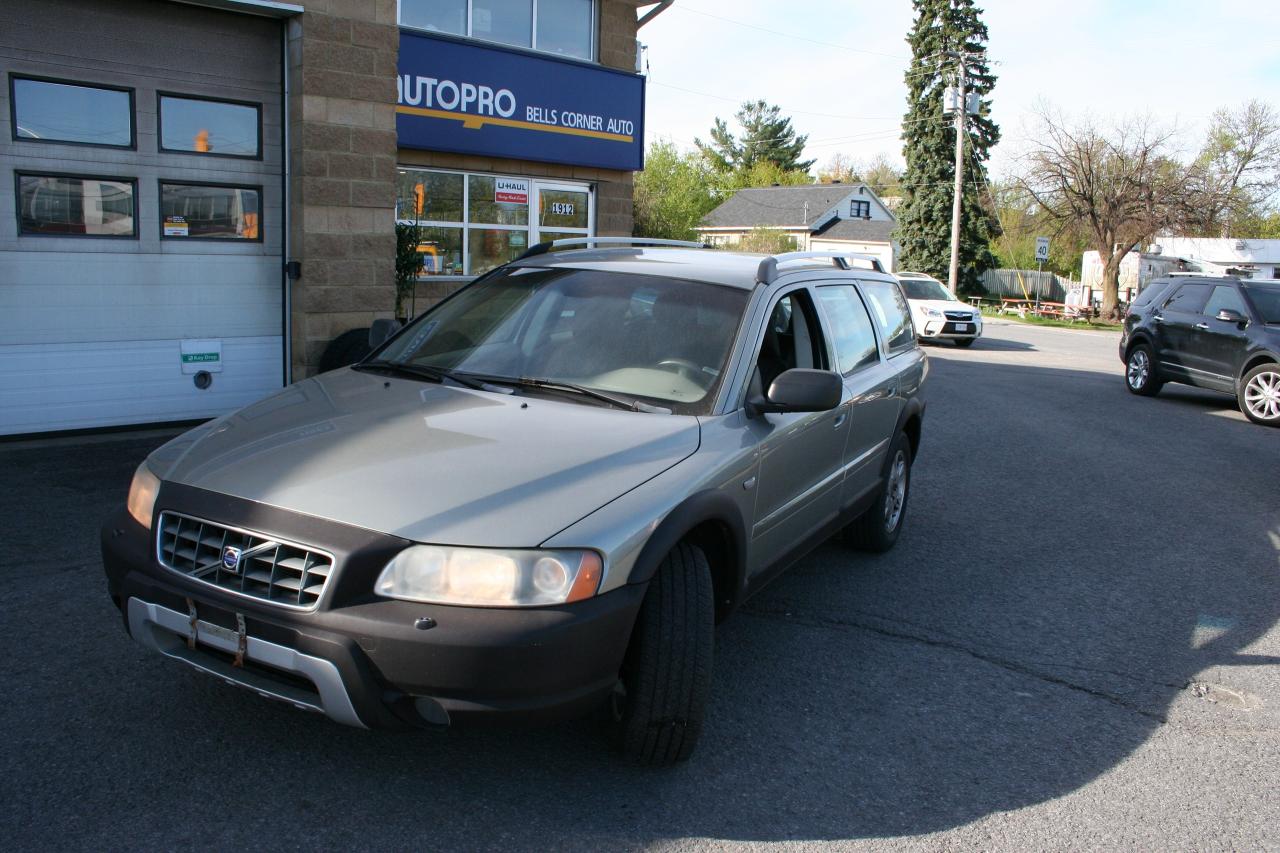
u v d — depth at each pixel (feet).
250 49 25.85
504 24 40.34
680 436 11.44
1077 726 12.84
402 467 10.09
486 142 39.55
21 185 22.89
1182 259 135.23
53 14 22.76
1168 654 15.46
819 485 14.99
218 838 9.27
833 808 10.50
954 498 25.16
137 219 24.66
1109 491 26.76
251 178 26.37
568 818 9.96
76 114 23.48
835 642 15.10
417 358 14.17
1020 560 19.98
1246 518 24.39
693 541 11.42
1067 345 86.07
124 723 11.27
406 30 36.45
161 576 9.95
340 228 27.14
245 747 10.91
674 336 13.24
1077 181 131.75
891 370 18.42
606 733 11.41
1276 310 42.73
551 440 10.84
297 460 10.41
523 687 9.01
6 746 10.62
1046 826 10.43
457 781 10.50
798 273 15.57
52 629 13.64
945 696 13.46
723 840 9.78
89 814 9.50
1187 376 45.68
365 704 9.00
